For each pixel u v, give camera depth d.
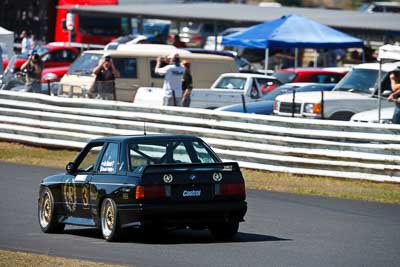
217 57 93.62
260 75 87.69
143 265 31.84
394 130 55.66
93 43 137.75
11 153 70.69
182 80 76.81
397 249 35.78
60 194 40.28
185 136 38.34
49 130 72.69
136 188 35.69
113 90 79.19
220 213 36.62
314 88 82.62
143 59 89.62
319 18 117.38
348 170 57.19
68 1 135.12
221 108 75.50
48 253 34.84
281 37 92.81
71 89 82.69
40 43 133.75
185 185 36.12
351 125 57.12
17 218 44.66
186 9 127.12
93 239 38.56
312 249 35.50
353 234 39.66
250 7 132.25
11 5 137.50
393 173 55.50
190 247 36.00
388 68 72.88
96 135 69.75
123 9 126.50
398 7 168.50
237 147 61.75
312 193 53.34
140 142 37.62
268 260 32.84
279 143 59.84
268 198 51.41
